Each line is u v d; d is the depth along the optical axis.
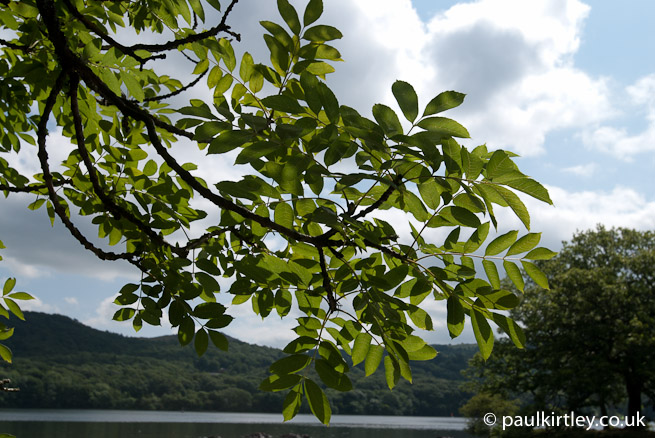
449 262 2.70
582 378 42.31
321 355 2.52
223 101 3.23
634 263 47.44
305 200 2.73
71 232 3.22
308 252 3.36
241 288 3.25
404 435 81.06
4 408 140.88
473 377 51.88
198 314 3.07
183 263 3.35
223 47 3.00
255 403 168.00
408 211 2.90
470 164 2.37
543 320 46.44
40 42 3.57
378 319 2.46
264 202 3.28
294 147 2.44
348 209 2.63
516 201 2.39
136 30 4.37
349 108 2.41
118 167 4.06
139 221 3.30
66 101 3.95
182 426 92.31
